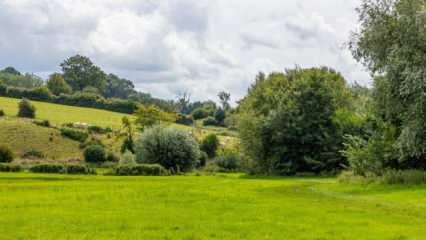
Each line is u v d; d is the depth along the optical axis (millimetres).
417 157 50594
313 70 87812
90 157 106688
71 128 129250
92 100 180125
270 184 53281
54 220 24203
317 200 35375
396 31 47188
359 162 53656
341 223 24000
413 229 22422
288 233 21125
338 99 84750
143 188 44281
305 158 83125
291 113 84125
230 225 22922
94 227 22344
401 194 38375
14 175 61688
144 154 89000
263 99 94125
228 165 100500
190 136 91375
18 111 144125
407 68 45000
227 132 148500
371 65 49438
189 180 60688
